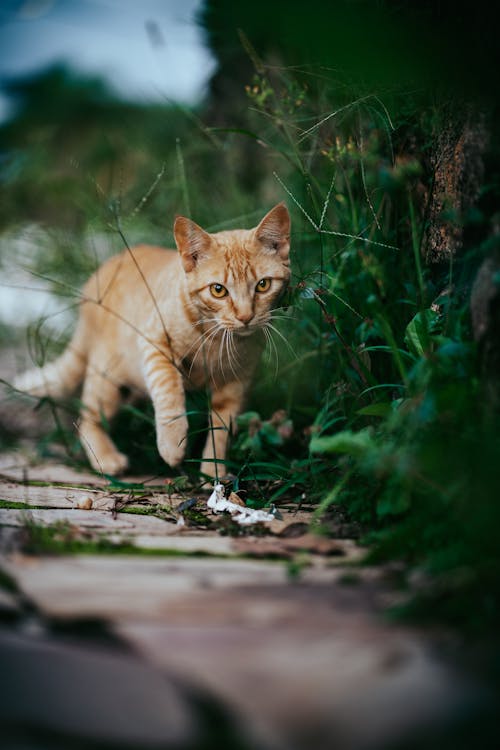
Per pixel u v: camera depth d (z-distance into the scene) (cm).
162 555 219
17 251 580
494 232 237
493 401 217
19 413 503
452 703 140
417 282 304
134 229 520
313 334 362
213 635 165
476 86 240
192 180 501
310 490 305
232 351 337
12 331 591
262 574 202
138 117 694
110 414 399
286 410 361
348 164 349
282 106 376
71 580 194
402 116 318
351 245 325
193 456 367
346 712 138
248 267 323
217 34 467
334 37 232
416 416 229
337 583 195
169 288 343
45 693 147
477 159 257
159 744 137
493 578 177
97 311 405
